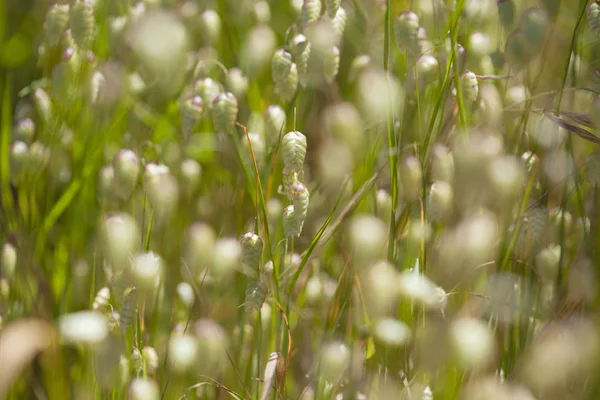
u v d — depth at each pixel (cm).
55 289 86
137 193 85
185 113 81
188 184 87
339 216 81
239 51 92
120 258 78
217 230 88
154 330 82
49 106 88
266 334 83
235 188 89
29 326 80
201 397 81
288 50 82
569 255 82
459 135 79
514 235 80
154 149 88
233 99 79
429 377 79
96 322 77
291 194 76
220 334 79
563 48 87
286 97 81
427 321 80
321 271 86
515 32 80
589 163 81
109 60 87
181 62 85
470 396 78
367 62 87
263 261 79
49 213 88
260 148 84
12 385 82
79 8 81
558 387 79
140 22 83
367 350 80
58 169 88
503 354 81
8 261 83
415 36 79
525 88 84
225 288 84
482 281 81
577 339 78
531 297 81
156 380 81
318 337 84
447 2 83
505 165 79
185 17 89
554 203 86
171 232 86
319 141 93
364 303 80
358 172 84
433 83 82
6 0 103
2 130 87
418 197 79
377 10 88
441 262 80
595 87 79
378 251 80
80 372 83
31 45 99
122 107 88
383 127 83
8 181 86
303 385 84
